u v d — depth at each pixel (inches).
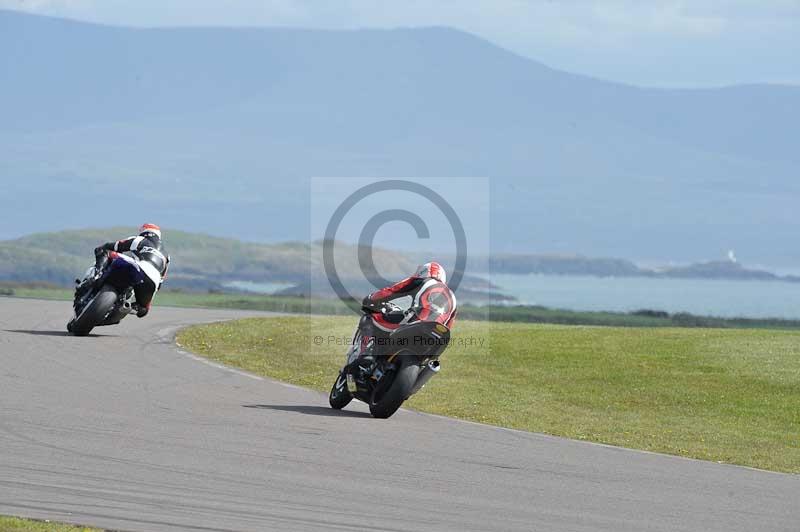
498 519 1376.7
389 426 2050.9
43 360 2583.7
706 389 2923.2
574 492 1557.6
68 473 1462.8
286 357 3164.4
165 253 3193.9
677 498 1561.3
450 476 1610.5
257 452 1676.9
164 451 1632.6
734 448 2130.9
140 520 1269.7
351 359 2202.3
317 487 1482.5
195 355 2957.7
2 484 1384.1
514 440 1998.0
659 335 3922.2
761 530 1402.6
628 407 2659.9
